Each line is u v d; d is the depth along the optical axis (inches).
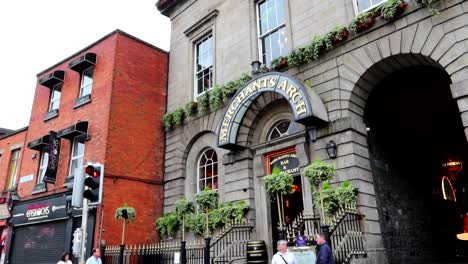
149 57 663.1
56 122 674.8
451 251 529.3
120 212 488.4
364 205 373.1
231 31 583.5
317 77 445.1
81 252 305.9
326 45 434.6
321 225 334.3
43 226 609.6
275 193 406.3
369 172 401.7
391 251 399.9
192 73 639.1
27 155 722.2
